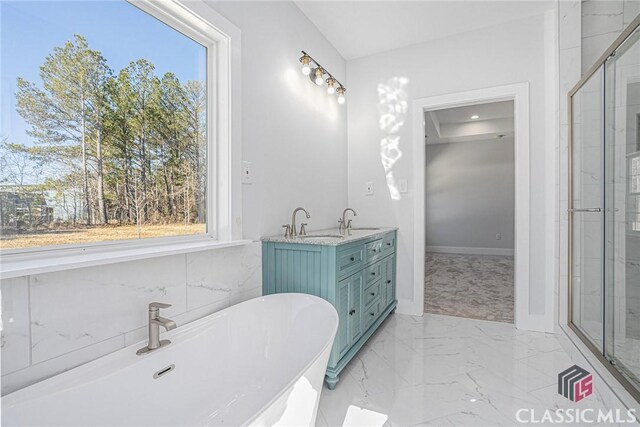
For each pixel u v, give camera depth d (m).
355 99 3.20
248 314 1.62
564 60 2.30
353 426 1.41
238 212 1.75
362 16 2.49
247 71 1.84
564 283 2.29
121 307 1.19
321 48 2.72
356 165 3.20
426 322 2.72
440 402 1.58
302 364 1.60
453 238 6.66
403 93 2.98
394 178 3.02
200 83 1.66
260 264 1.95
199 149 1.66
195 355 1.35
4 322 0.88
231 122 1.70
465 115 5.05
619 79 1.63
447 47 2.80
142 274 1.27
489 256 6.16
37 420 0.88
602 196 1.79
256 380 1.56
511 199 6.18
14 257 0.97
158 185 1.45
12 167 0.98
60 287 1.01
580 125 2.08
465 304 3.22
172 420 1.22
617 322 1.60
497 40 2.62
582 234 2.04
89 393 0.99
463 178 6.55
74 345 1.04
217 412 1.35
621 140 1.61
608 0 2.18
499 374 1.85
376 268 2.41
